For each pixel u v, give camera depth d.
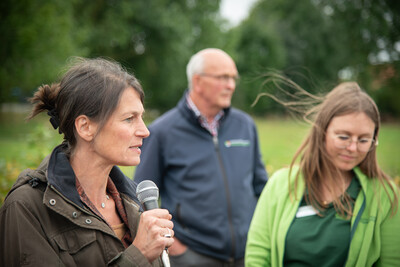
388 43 28.75
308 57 42.84
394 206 2.23
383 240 2.19
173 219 3.42
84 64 1.71
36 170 1.65
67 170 1.63
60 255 1.55
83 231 1.60
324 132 2.31
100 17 22.91
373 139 2.31
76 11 21.50
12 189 1.61
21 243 1.49
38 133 4.59
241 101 27.77
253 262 2.37
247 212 3.51
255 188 3.81
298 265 2.26
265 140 18.22
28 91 19.47
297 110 2.53
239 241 3.38
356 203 2.25
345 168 2.27
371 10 29.61
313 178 2.35
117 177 1.91
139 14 23.08
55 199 1.56
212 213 3.35
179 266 3.33
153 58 26.00
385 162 8.91
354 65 31.08
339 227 2.23
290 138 2.93
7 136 19.59
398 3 28.20
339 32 33.75
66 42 17.70
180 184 3.44
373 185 2.28
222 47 26.62
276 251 2.32
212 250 3.32
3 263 1.50
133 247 1.62
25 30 16.23
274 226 2.35
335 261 2.20
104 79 1.65
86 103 1.62
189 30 23.92
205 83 3.57
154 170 3.46
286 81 2.60
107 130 1.63
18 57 17.17
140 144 1.71
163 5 23.73
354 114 2.20
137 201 1.95
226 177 3.46
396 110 37.09
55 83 1.73
